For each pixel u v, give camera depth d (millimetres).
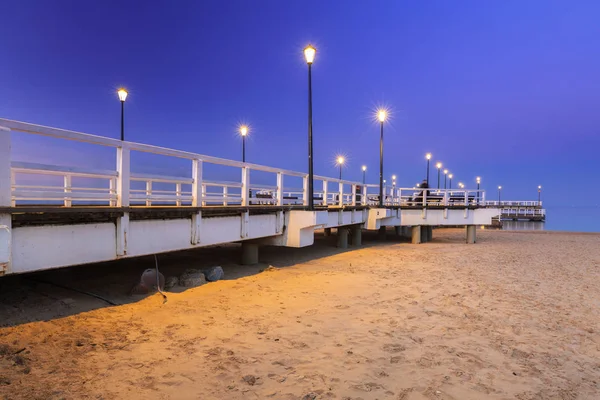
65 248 5551
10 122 4723
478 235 30734
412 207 21609
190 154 7793
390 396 3967
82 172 5840
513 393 4148
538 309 7699
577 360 5168
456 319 6844
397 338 5750
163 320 6160
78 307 6480
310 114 12156
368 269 12078
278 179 11523
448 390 4152
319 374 4426
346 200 20125
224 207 8781
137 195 6969
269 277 10039
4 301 6324
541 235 31656
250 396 3863
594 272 12508
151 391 3877
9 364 4219
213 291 8211
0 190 4629
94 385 3939
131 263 11047
